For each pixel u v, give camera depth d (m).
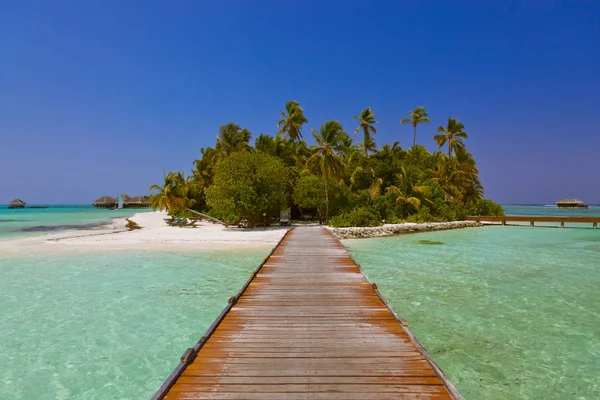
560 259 17.00
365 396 3.97
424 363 4.77
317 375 4.43
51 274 13.06
